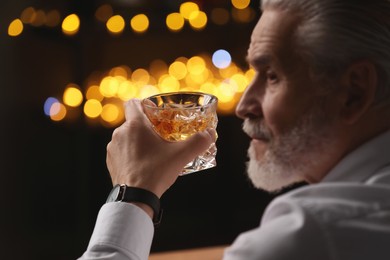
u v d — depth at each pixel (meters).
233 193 4.21
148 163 1.03
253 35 0.91
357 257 0.75
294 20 0.87
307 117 0.87
